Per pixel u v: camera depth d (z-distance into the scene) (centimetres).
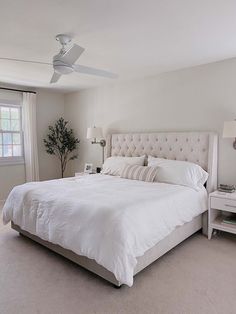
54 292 200
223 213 340
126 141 439
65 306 183
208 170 332
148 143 405
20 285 209
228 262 247
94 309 180
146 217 218
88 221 212
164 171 340
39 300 190
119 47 287
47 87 506
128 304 185
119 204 221
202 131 353
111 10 203
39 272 230
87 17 215
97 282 214
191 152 353
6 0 187
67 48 285
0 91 477
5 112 492
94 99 511
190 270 232
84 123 537
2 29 238
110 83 468
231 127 297
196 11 205
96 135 460
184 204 272
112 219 200
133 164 392
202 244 292
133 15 212
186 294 196
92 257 201
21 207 290
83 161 547
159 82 401
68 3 192
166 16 213
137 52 304
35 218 269
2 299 191
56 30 241
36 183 328
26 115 503
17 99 501
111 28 237
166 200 251
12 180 502
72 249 220
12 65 354
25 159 514
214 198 298
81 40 266
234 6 197
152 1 189
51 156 567
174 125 386
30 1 188
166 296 194
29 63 345
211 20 221
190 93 365
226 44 278
